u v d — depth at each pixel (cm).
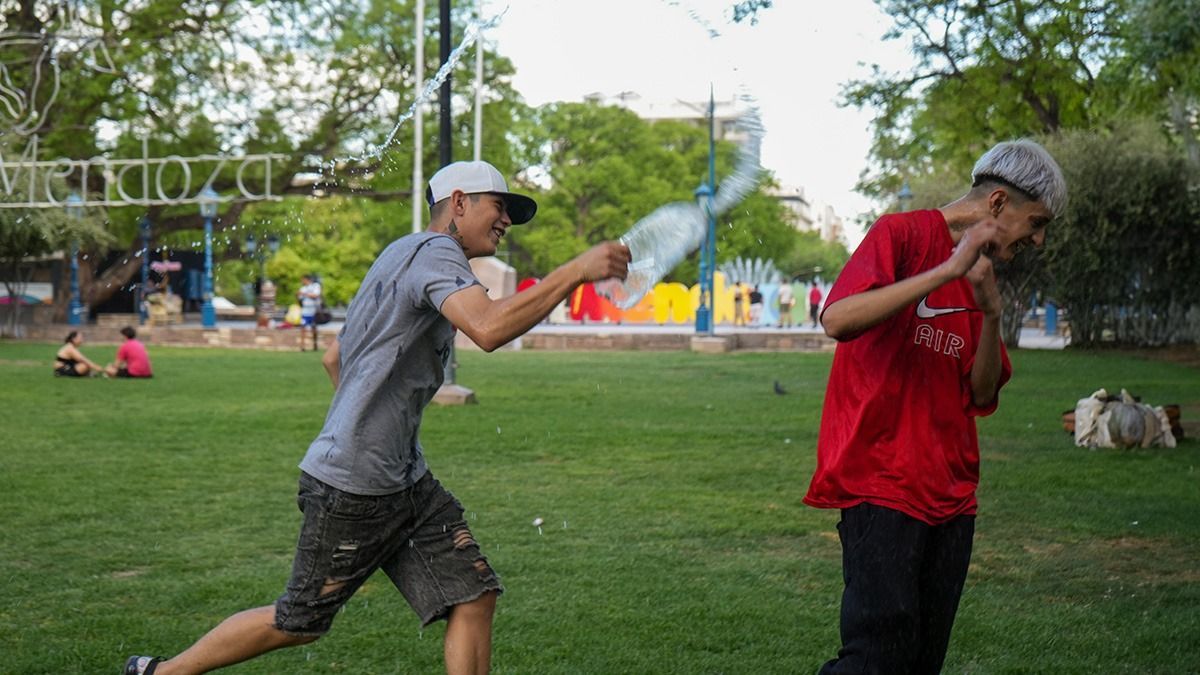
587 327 4125
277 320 4203
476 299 333
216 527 716
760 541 683
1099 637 501
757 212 3600
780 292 4131
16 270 3300
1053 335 3653
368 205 3931
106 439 1127
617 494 834
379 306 351
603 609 537
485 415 1344
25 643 483
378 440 352
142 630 500
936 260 337
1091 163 2580
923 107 2822
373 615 529
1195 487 859
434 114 3444
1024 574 611
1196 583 594
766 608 539
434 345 356
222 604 542
